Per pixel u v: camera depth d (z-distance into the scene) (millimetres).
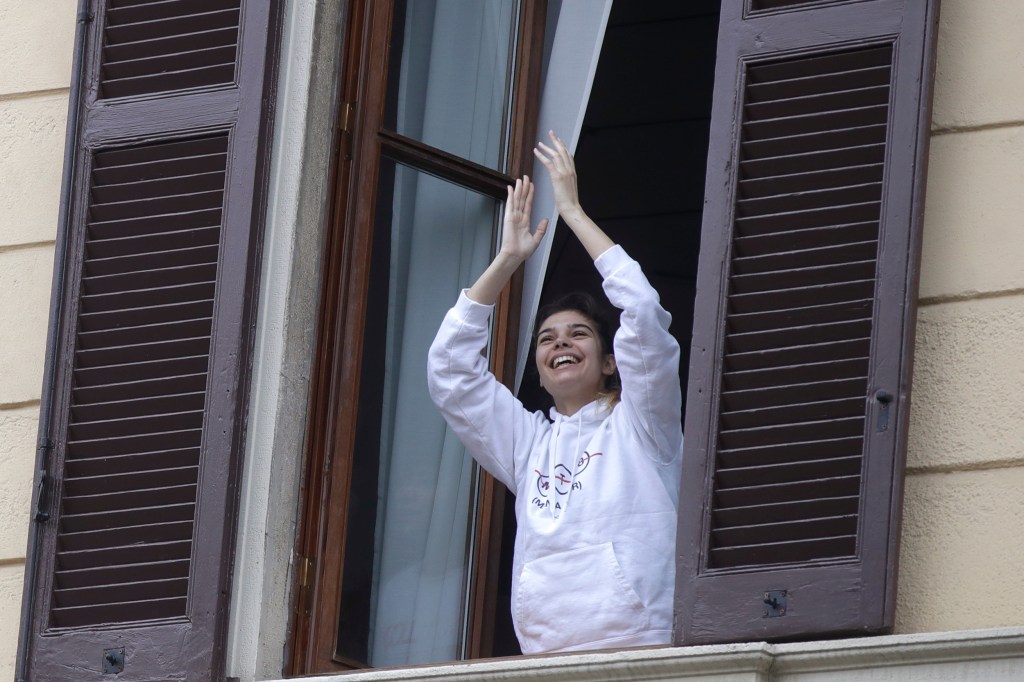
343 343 15078
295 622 14398
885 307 13055
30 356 15305
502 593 16484
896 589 12648
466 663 13391
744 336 13320
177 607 14086
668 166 21141
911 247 13078
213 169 14859
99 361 14789
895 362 12938
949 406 13062
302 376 14703
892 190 13195
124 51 15336
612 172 21312
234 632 14016
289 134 14906
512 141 16391
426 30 16109
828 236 13305
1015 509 12766
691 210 21125
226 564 14055
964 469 12938
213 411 14359
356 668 14641
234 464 14234
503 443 15281
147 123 15062
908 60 13367
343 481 14875
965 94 13531
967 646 12266
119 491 14469
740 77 13703
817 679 12570
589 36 16703
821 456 13039
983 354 13078
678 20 21000
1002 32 13570
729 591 12906
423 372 15664
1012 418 12914
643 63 21125
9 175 15781
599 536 14461
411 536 15367
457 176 16016
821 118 13492
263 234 14688
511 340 16156
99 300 14875
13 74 16016
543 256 16297
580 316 15570
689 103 21000
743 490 13102
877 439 12867
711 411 13258
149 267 14844
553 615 14359
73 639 14219
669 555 14469
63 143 15711
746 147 13594
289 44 15094
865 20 13523
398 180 15742
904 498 12938
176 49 15219
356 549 14992
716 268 13461
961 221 13336
